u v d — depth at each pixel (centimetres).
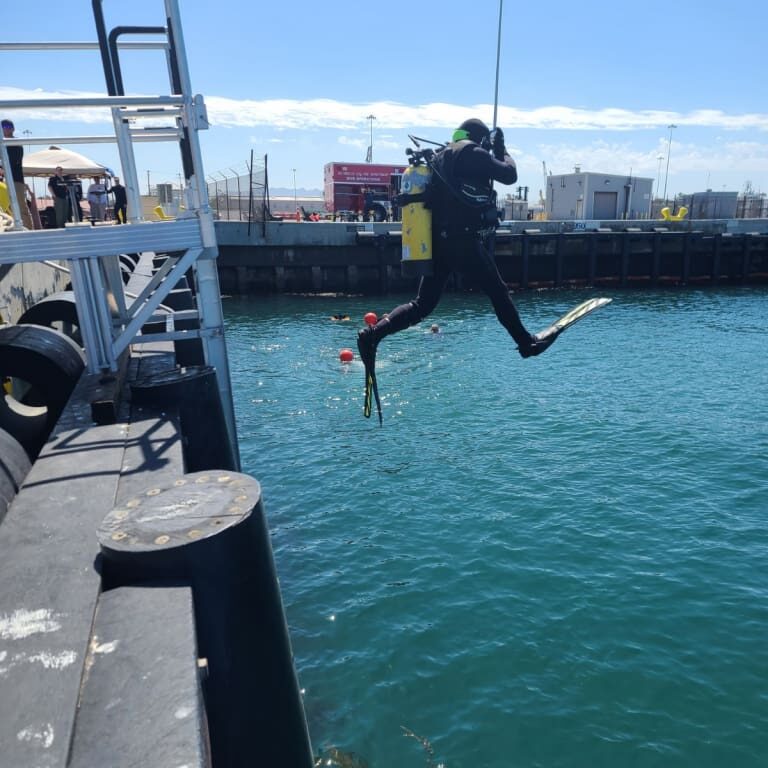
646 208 5044
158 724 181
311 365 1900
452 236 413
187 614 230
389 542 848
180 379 540
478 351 2059
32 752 170
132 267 1628
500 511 924
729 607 685
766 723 536
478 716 552
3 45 638
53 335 593
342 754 517
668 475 1036
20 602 237
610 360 1920
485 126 425
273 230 3384
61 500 327
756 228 4106
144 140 712
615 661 609
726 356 1970
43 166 1720
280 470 1104
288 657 321
